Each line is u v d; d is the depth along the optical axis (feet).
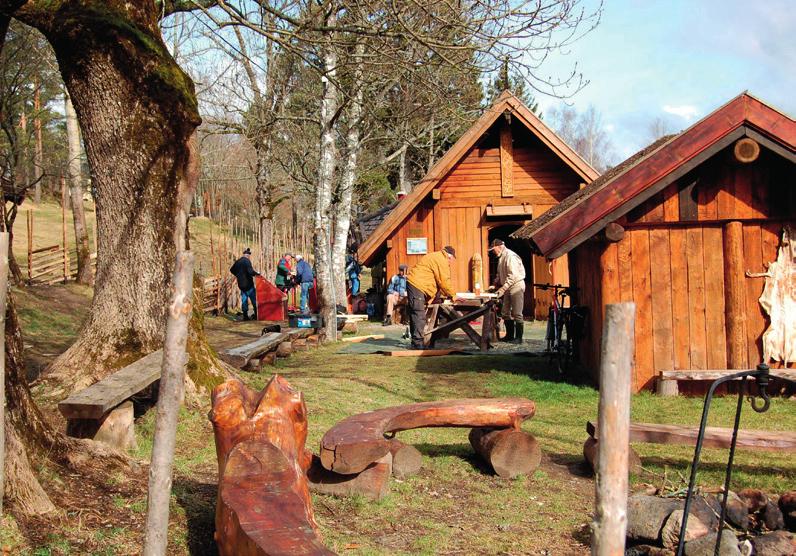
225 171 110.93
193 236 125.90
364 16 29.04
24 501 12.43
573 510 17.53
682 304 33.30
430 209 72.18
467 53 28.84
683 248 33.35
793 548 13.97
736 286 32.68
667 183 32.07
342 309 74.54
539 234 32.81
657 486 18.89
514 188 71.10
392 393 33.45
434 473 20.29
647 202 33.30
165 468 9.14
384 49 29.32
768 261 32.71
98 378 23.30
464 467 20.90
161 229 24.64
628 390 8.12
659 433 19.85
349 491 17.46
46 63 62.49
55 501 13.34
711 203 32.89
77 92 24.22
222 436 12.64
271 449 11.97
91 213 159.63
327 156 56.75
